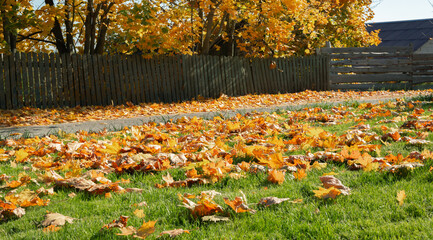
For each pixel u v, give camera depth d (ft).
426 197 9.00
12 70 35.04
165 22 40.57
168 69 43.75
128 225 8.44
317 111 27.94
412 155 12.52
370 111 26.76
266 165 12.69
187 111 34.27
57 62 36.96
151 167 12.89
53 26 38.27
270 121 22.95
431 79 61.46
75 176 12.25
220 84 47.96
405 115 23.40
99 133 21.93
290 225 8.04
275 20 46.34
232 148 15.60
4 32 37.04
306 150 14.93
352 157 12.85
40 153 16.24
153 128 22.18
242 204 8.86
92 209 9.67
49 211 9.46
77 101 38.24
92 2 40.68
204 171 11.77
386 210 8.50
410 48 59.57
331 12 63.31
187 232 7.90
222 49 58.13
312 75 56.08
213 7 44.68
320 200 9.41
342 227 7.78
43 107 36.45
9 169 13.75
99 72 39.40
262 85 52.11
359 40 71.67
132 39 40.11
